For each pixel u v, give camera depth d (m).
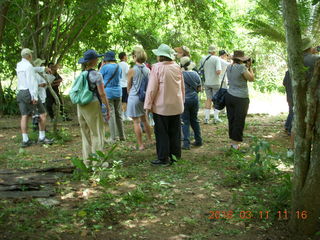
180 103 6.78
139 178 6.11
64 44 16.33
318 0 4.10
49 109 11.96
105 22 15.77
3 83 20.12
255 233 4.36
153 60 14.31
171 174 6.29
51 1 12.41
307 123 4.10
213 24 13.66
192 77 7.94
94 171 6.23
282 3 4.16
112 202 5.08
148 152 7.91
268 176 6.07
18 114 14.63
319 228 4.27
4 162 7.35
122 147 8.36
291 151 7.09
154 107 6.77
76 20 14.88
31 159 7.55
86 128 6.52
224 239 4.24
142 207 4.96
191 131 9.62
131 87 8.00
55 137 9.39
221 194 5.43
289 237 4.24
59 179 6.01
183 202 5.15
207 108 11.05
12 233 4.17
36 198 5.20
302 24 4.36
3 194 5.27
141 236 4.27
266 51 16.30
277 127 10.53
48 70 10.16
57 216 4.64
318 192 4.16
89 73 6.19
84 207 4.91
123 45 16.22
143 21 16.00
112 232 4.34
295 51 4.11
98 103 6.36
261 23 5.38
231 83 7.46
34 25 13.72
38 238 4.08
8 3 12.17
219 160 7.12
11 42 14.73
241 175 6.10
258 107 14.28
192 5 12.06
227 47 16.47
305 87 4.12
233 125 7.55
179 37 13.17
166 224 4.55
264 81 17.31
